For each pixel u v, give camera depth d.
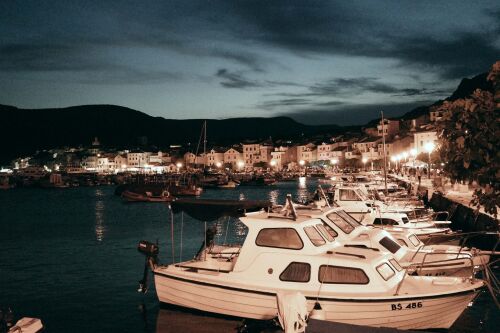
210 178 126.44
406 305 13.54
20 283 24.09
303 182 139.88
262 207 16.33
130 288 22.34
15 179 160.00
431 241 23.19
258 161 194.62
